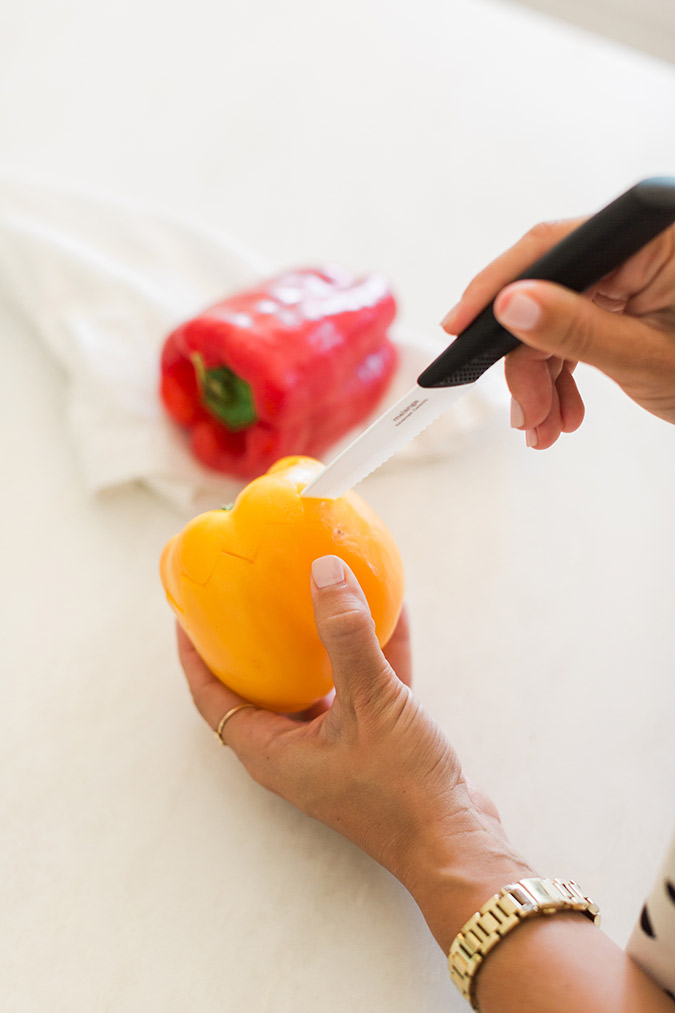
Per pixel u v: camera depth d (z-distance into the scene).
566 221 0.57
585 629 0.83
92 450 0.90
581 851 0.69
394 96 1.40
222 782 0.71
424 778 0.58
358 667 0.57
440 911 0.54
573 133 1.38
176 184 1.23
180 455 0.92
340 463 0.60
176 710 0.76
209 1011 0.60
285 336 0.88
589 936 0.50
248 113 1.34
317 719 0.64
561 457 0.98
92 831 0.68
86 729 0.74
